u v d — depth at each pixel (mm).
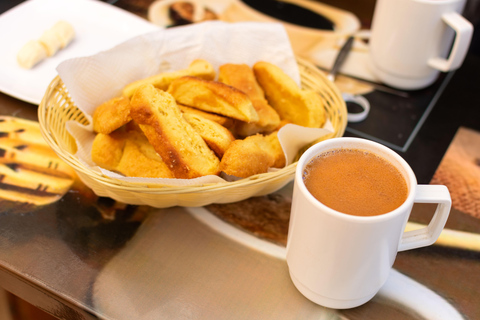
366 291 350
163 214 441
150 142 434
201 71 509
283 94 510
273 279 395
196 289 385
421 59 574
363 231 301
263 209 454
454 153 529
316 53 657
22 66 580
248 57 557
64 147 445
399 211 303
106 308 368
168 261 404
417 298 387
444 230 442
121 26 656
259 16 727
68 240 415
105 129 453
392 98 600
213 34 541
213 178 394
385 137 544
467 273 408
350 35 701
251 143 425
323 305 372
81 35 643
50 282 382
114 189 395
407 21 545
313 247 326
